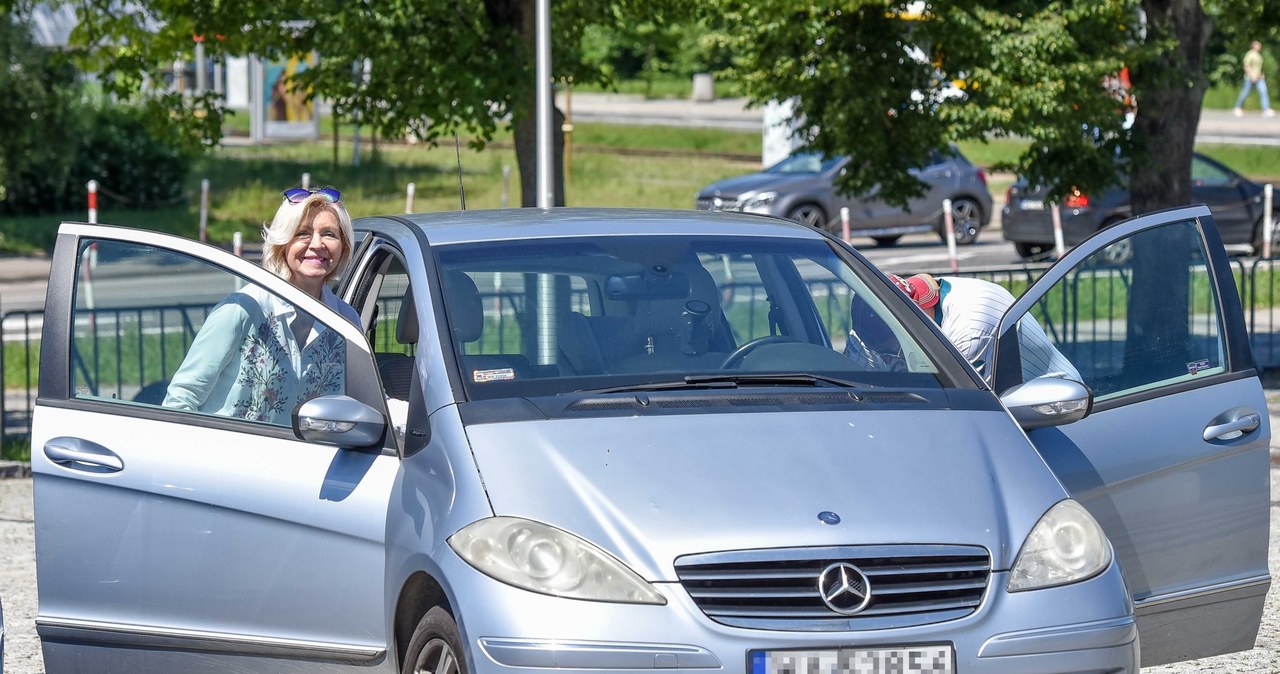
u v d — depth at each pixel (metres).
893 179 27.06
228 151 76.88
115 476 8.87
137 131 58.94
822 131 27.44
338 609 8.36
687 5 28.53
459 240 9.60
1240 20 27.81
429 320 8.86
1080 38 26.11
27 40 50.06
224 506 8.64
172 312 21.67
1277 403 23.69
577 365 8.73
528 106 25.08
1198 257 9.76
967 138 26.02
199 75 62.56
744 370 8.90
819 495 7.57
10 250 51.25
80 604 9.01
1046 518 7.77
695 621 7.09
